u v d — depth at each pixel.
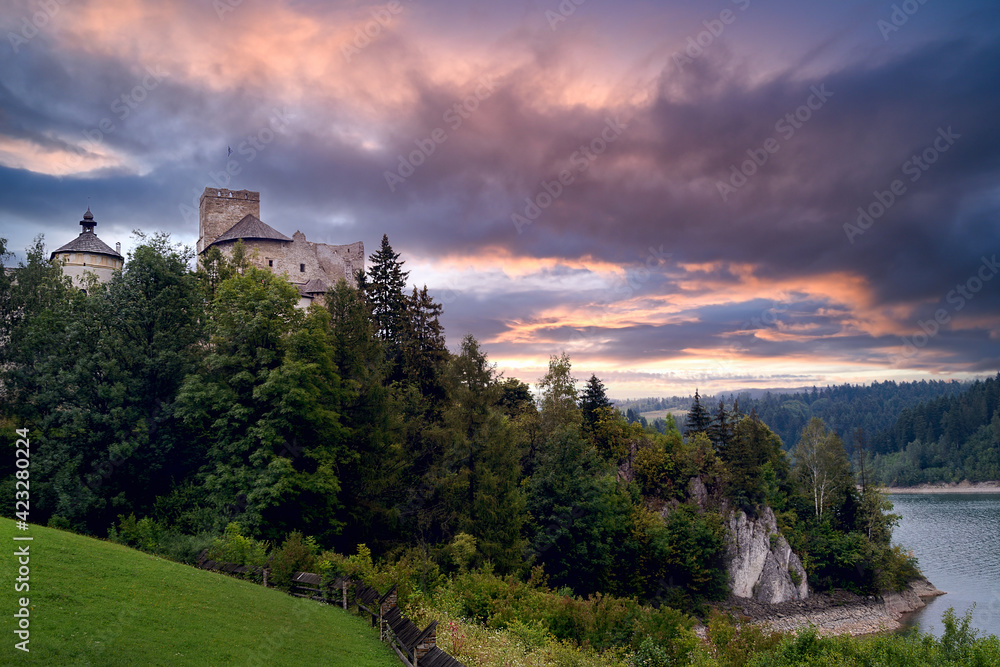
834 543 89.88
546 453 67.81
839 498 99.38
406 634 23.28
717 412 100.50
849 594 86.62
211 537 38.84
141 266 51.75
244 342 48.12
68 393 46.25
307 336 48.41
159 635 18.92
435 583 37.94
